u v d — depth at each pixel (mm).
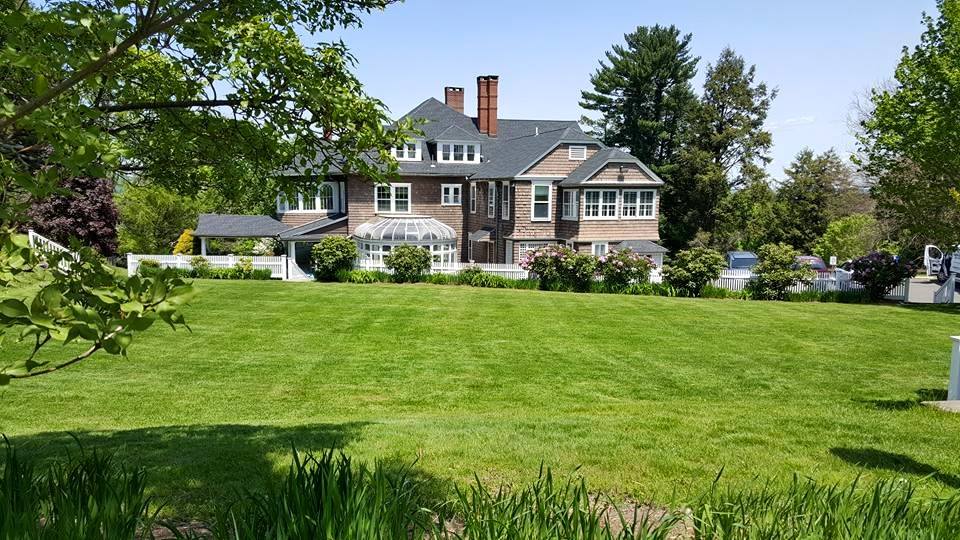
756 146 50656
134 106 4762
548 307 23312
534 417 9594
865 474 5727
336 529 3051
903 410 9266
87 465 4062
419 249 30266
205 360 14984
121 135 5777
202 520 4297
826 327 20438
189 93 5348
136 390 12383
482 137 40719
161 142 5633
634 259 28656
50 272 3307
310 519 2996
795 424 8125
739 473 5707
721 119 51375
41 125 2932
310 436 7367
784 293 28031
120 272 3131
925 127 20281
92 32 3283
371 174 5289
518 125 45438
